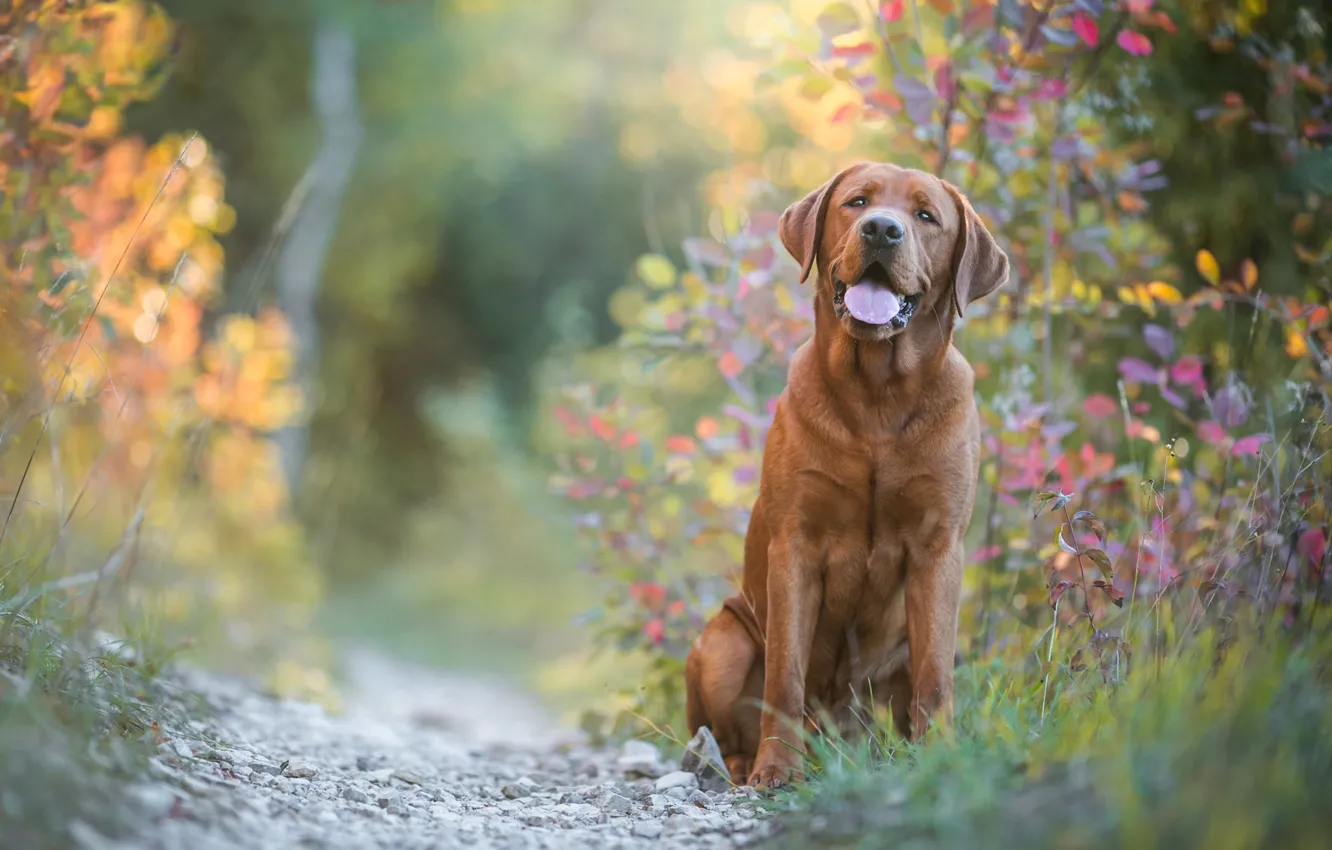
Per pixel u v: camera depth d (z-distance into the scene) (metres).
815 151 11.39
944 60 6.61
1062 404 7.02
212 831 3.60
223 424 11.33
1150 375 6.08
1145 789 3.28
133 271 8.47
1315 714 3.63
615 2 30.05
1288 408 5.75
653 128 28.41
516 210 32.03
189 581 9.92
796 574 5.23
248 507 11.91
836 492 5.15
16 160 6.40
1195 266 7.49
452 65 23.69
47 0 6.10
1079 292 6.79
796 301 7.14
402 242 27.55
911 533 5.20
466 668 15.85
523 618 17.59
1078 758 3.68
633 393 13.23
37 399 6.27
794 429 5.22
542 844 4.05
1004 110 6.48
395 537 25.25
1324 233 6.73
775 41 7.01
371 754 6.24
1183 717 3.61
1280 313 6.05
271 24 22.27
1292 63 6.25
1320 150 6.12
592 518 7.49
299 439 22.16
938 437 5.12
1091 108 7.02
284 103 23.33
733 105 14.15
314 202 22.47
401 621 18.12
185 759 4.52
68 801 3.40
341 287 26.38
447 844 3.90
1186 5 6.98
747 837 4.07
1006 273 5.43
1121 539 6.18
